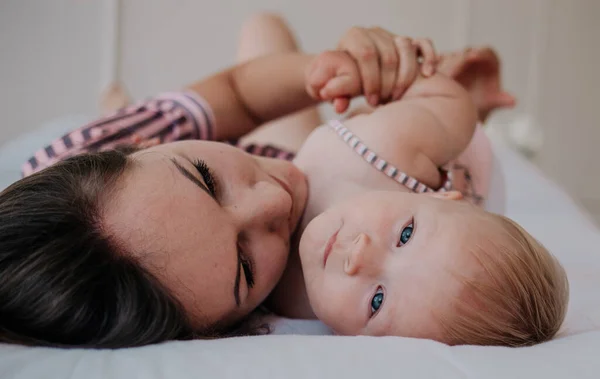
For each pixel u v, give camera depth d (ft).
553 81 6.87
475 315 1.96
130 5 6.41
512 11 6.73
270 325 2.37
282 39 4.84
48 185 1.94
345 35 2.85
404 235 2.14
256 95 3.32
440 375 1.55
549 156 7.03
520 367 1.59
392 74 2.73
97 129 2.96
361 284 2.10
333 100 2.74
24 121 6.40
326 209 2.43
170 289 1.91
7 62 6.26
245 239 2.20
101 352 1.70
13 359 1.62
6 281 1.77
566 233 3.45
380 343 1.76
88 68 6.41
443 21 6.74
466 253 2.02
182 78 6.65
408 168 2.59
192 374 1.55
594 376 1.53
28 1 6.20
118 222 1.88
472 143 3.30
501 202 3.55
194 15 6.56
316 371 1.56
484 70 3.65
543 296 2.04
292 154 3.53
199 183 2.06
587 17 6.75
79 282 1.77
